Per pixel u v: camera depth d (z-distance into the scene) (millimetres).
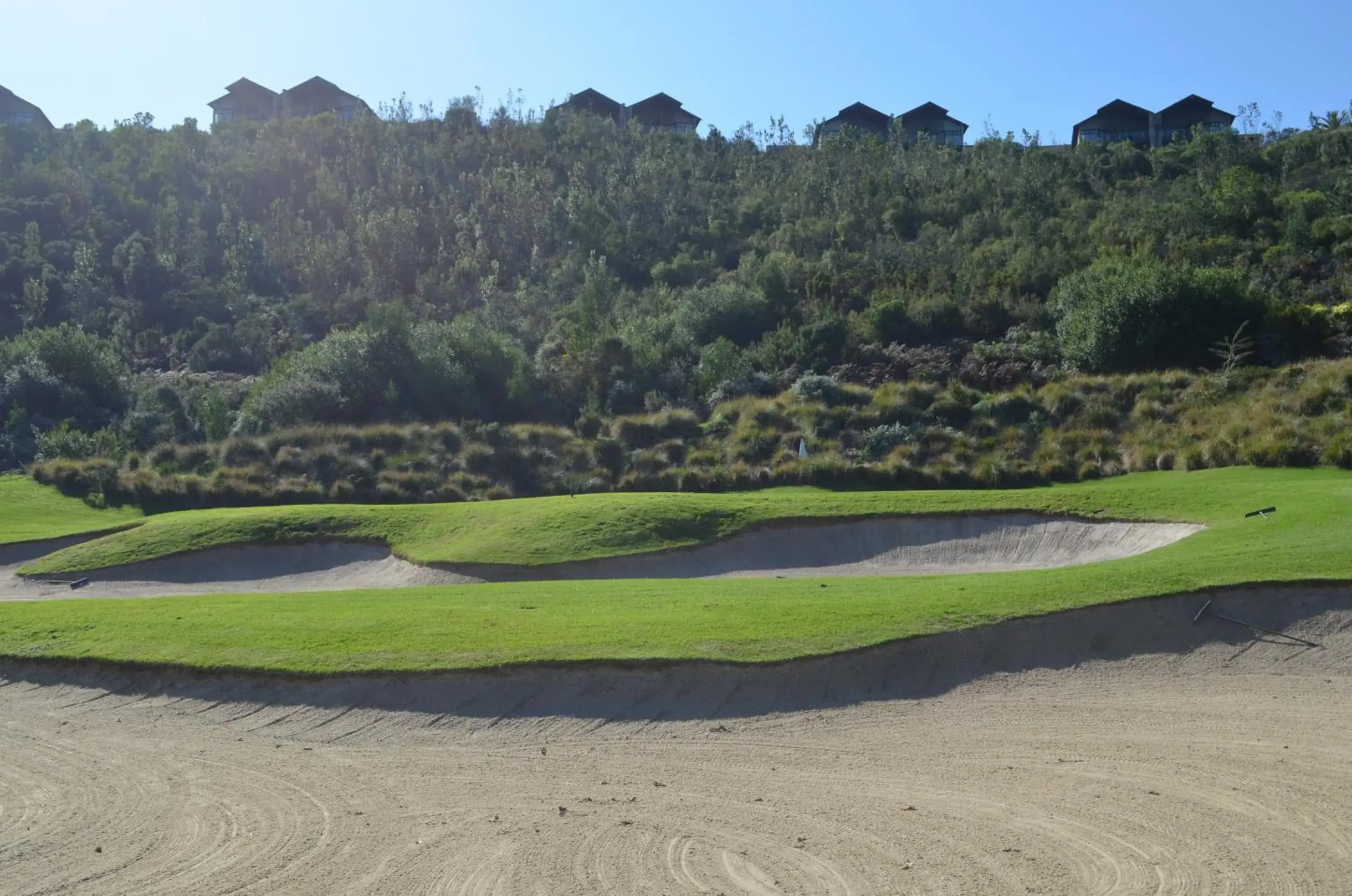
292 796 11797
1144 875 9102
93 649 16438
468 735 13516
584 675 14414
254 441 45281
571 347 54344
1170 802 10711
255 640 16359
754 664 14383
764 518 28094
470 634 16000
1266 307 48094
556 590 20438
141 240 75750
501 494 41281
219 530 30766
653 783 11828
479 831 10641
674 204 78562
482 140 92938
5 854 10500
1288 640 15266
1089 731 13039
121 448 47812
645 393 51406
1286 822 10070
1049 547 26156
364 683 14648
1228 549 19859
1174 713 13477
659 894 9148
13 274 68312
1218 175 69625
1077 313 50219
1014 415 43031
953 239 66312
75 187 81250
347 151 91438
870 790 11414
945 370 49781
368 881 9594
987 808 10781
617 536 27500
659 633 15508
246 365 63250
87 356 56719
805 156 88062
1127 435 39906
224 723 14242
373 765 12695
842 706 13945
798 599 17656
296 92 116562
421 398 51156
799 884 9234
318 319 69000
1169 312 47406
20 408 51375
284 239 77562
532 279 71062
